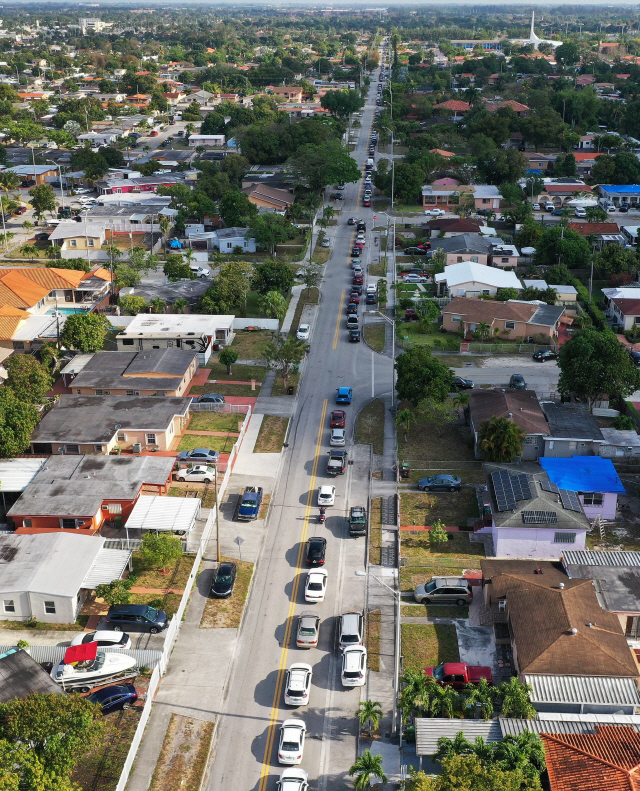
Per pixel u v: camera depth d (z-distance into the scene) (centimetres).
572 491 7575
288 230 15188
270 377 10456
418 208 18262
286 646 6047
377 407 9756
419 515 7688
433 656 5925
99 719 5103
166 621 6119
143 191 18800
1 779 4194
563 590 5994
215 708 5466
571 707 5219
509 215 16762
